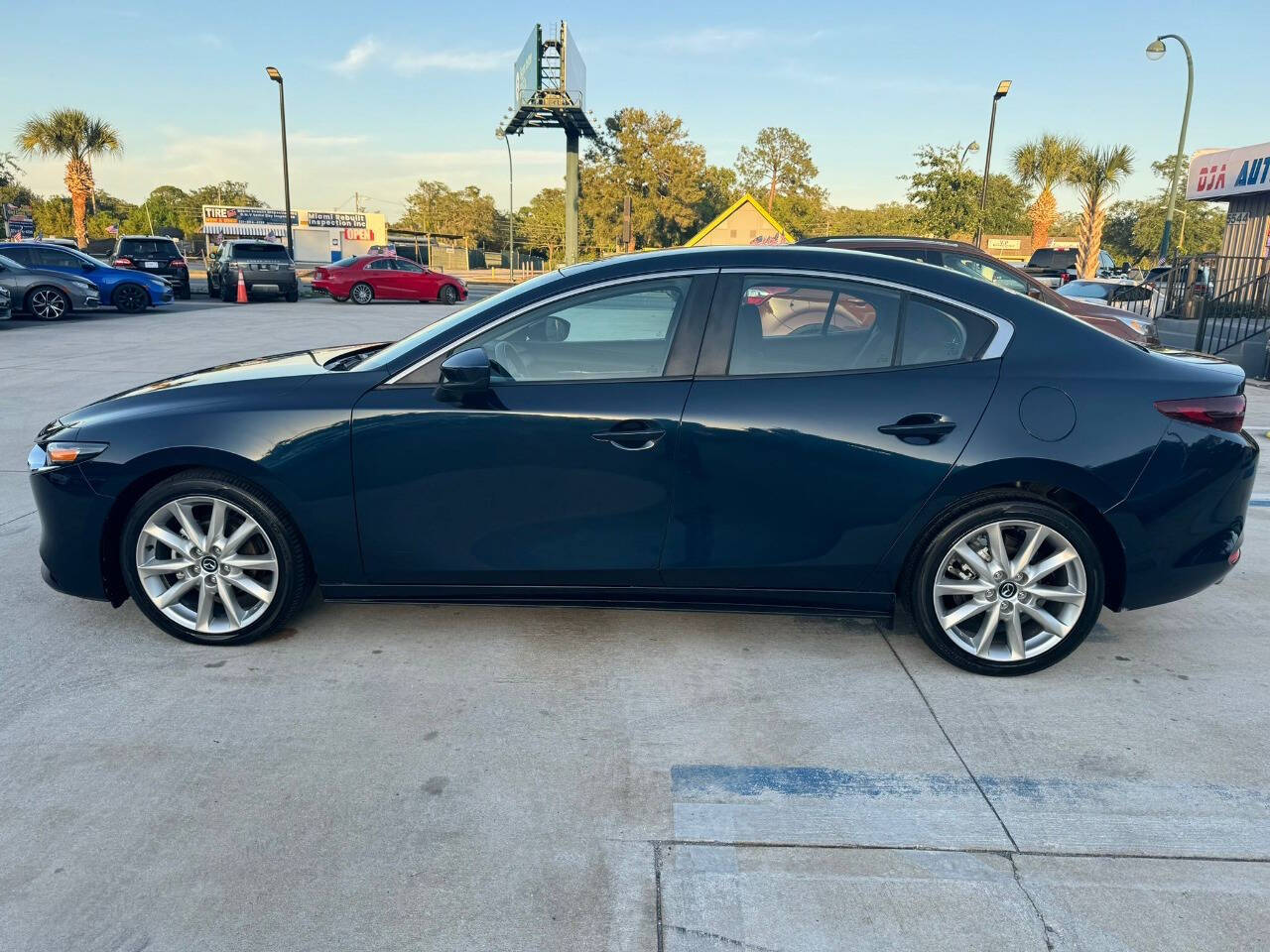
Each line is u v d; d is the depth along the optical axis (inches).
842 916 86.5
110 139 1734.7
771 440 128.0
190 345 546.9
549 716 122.3
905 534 130.6
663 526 131.7
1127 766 112.5
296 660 137.2
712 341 131.9
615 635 148.6
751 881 91.2
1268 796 106.5
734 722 121.7
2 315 654.5
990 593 132.7
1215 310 528.4
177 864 92.1
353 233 1939.0
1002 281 390.6
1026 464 126.9
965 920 86.2
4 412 318.3
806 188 2999.5
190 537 136.9
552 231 3100.4
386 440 131.3
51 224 2167.8
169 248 1051.9
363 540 134.7
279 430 132.2
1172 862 94.8
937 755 114.4
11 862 91.8
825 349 131.7
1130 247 2239.2
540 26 1321.4
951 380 129.0
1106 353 132.1
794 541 131.6
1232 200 730.2
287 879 90.4
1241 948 83.1
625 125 2527.1
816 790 106.4
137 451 134.0
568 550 133.7
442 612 156.3
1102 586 131.7
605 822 100.1
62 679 130.0
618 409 129.4
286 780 106.4
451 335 135.0
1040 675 136.5
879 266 134.0
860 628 153.1
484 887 89.8
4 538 189.9
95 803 101.5
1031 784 108.1
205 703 123.9
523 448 130.3
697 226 2672.2
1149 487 127.6
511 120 1475.1
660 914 86.5
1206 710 126.6
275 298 1097.4
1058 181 1279.5
